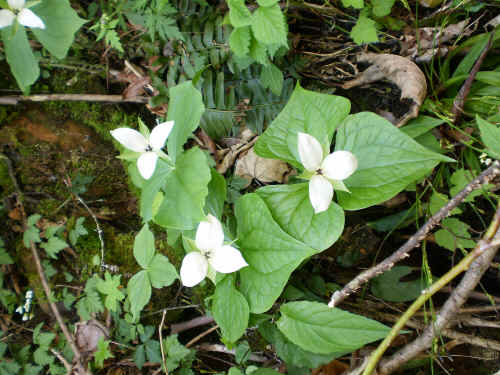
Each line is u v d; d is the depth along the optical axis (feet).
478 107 1.39
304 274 1.56
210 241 1.09
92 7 1.70
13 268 1.70
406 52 1.56
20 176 1.71
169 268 1.45
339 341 1.15
